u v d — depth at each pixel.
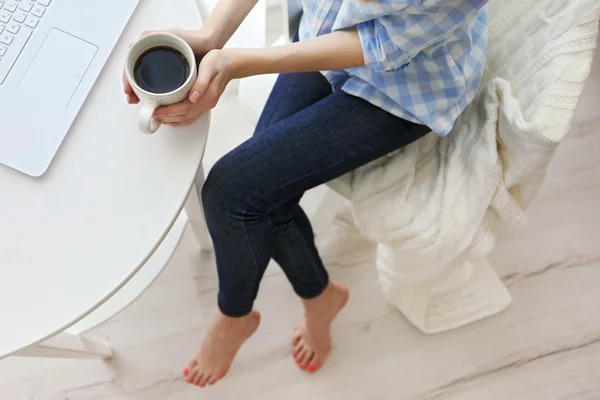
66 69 0.75
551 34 0.82
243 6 0.81
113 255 0.71
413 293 1.33
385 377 1.33
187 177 0.74
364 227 0.96
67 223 0.72
